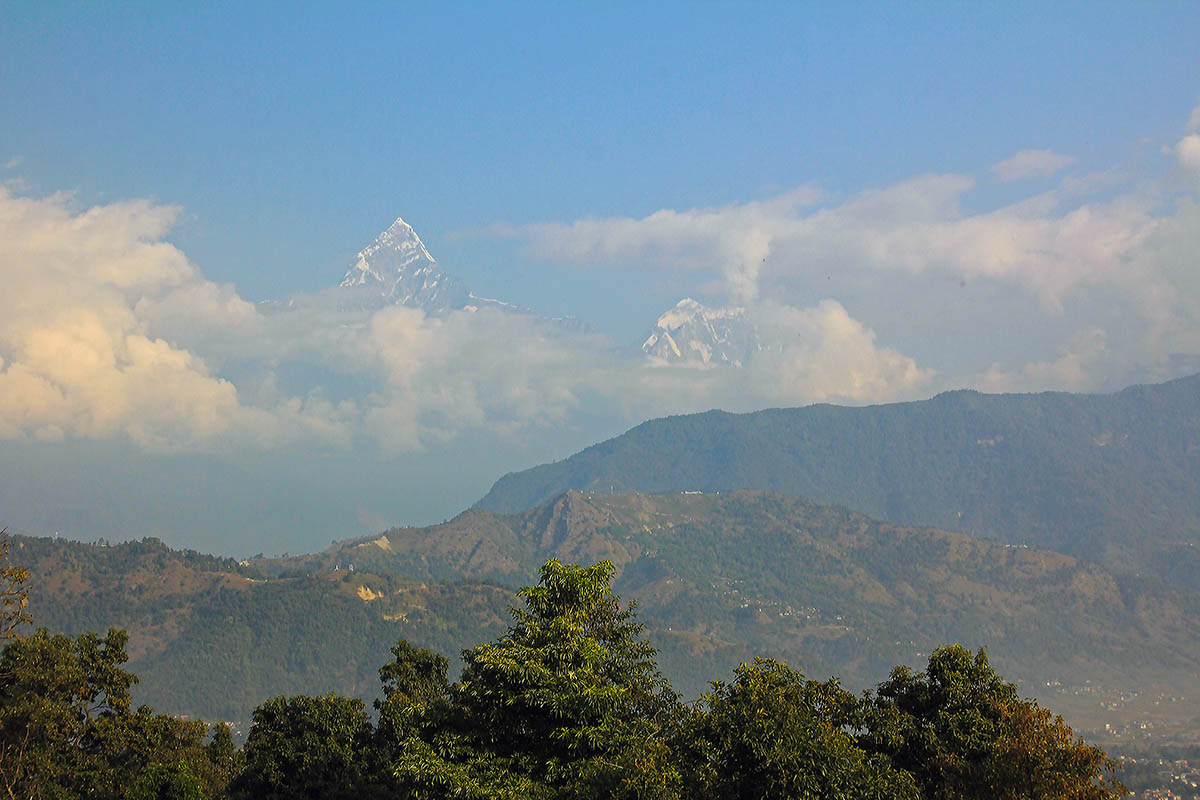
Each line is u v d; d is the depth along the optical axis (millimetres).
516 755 43969
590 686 43625
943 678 48000
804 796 39031
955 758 43594
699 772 39938
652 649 52125
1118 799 42656
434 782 42656
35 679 71250
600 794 39281
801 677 46656
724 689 45031
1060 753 42438
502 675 45031
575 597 48938
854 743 43750
